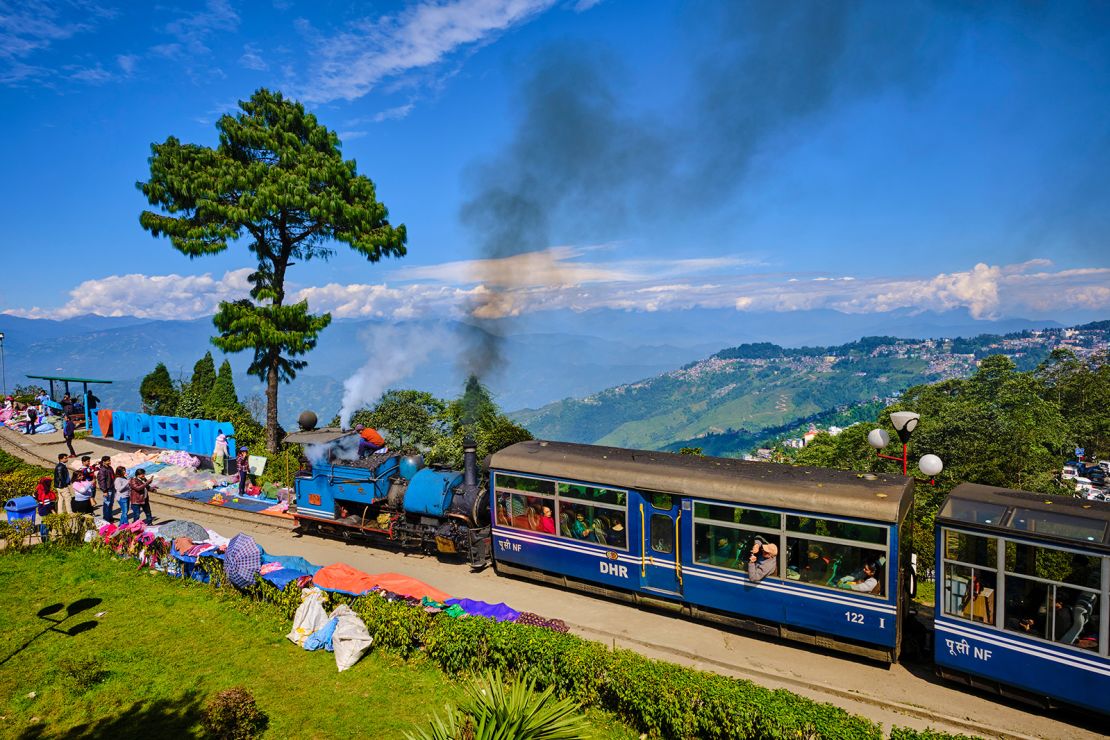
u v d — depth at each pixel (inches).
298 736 421.4
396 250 1258.0
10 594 635.5
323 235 1227.9
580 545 629.9
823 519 507.2
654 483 581.9
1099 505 442.0
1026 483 1369.3
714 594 559.8
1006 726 426.9
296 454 1182.9
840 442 2326.5
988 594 446.3
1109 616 403.5
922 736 356.5
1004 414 1983.3
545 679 460.4
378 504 772.6
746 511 541.3
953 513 462.0
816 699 469.4
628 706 430.6
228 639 548.1
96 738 419.8
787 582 524.1
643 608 617.6
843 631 504.1
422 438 1135.6
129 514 833.5
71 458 1157.7
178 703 457.7
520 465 663.8
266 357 1218.0
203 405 1459.2
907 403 2591.0
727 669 508.1
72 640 544.7
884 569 486.0
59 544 757.9
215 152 1171.3
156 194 1120.2
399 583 569.6
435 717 335.6
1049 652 423.8
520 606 622.2
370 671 498.6
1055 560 420.8
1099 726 423.8
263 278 1227.2
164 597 627.2
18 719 438.0
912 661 515.5
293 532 842.8
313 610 550.0
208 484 1042.1
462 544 713.0
